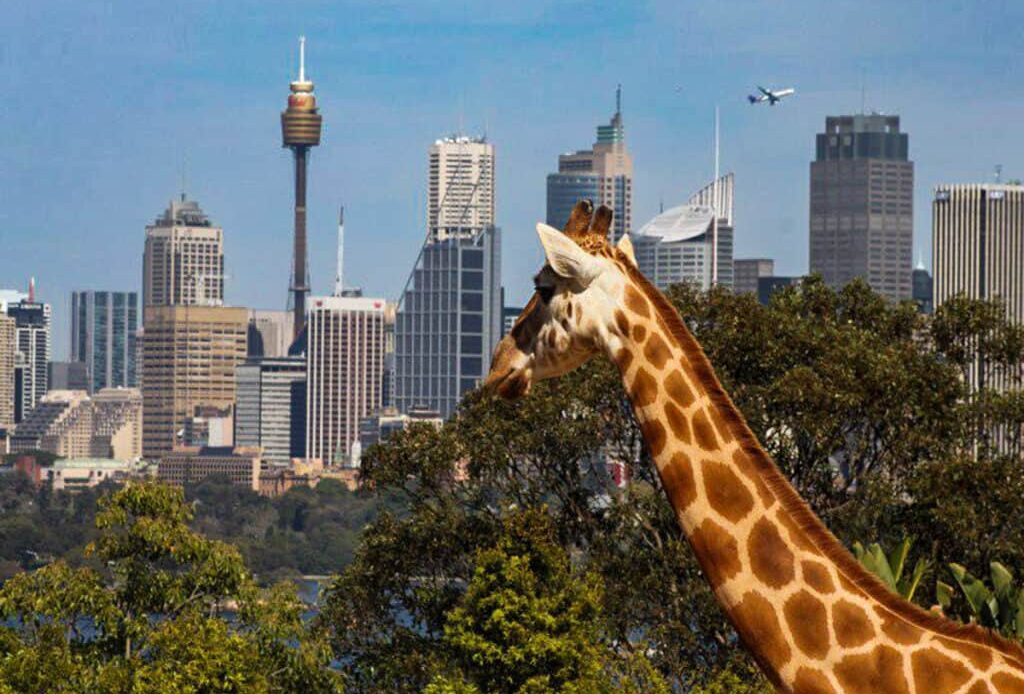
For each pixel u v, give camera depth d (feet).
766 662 56.95
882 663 55.77
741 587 57.11
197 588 184.75
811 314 240.73
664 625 189.37
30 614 175.63
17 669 164.35
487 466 212.23
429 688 154.40
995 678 55.26
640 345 58.59
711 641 198.70
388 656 207.51
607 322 58.85
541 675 158.61
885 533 204.64
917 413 206.90
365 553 218.18
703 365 58.59
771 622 56.75
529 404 212.43
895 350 216.74
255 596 184.34
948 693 55.26
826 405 200.03
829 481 211.20
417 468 217.77
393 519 220.23
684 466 57.93
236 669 164.66
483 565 164.04
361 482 223.10
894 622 56.29
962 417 215.31
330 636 217.15
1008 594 112.68
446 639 163.73
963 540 191.01
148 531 181.57
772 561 56.95
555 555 165.78
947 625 56.29
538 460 217.56
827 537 57.21
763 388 205.77
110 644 179.42
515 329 60.80
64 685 165.99
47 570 177.78
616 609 198.70
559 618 161.27
